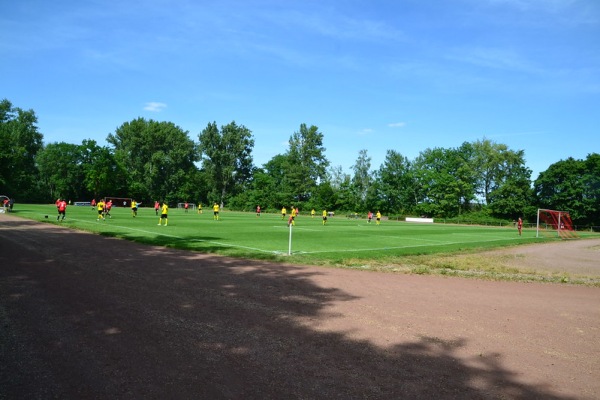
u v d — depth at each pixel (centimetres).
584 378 598
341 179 10950
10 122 10488
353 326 803
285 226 4200
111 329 723
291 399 497
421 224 6900
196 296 988
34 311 812
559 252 2825
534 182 9038
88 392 495
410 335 763
